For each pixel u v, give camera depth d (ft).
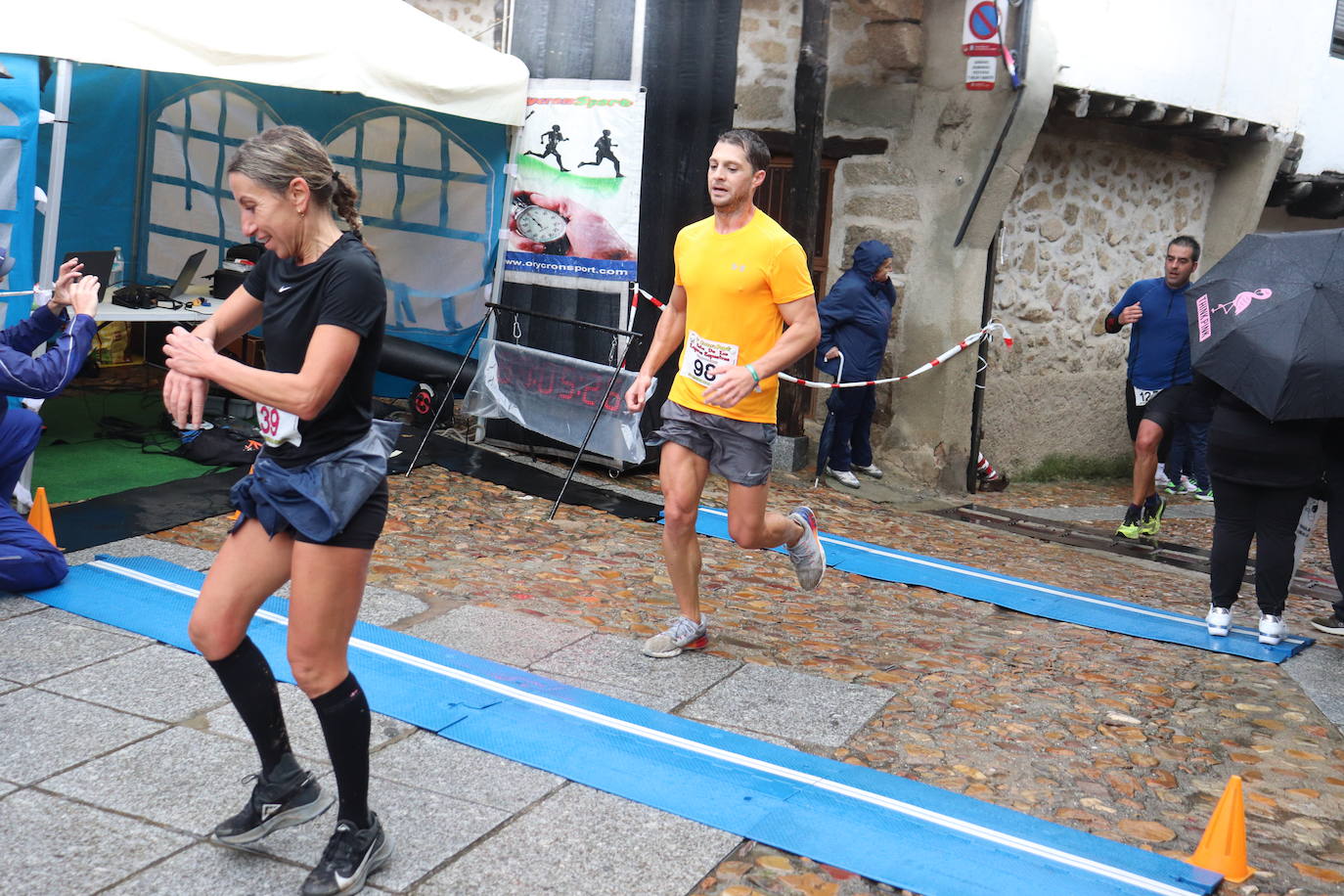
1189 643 17.67
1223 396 17.42
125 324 30.17
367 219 27.17
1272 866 10.70
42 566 14.73
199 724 11.68
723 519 22.65
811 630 16.79
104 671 12.75
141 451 22.77
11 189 16.70
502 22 28.71
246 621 8.93
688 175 25.25
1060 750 13.03
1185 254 25.11
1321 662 17.25
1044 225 32.99
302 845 9.62
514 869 9.57
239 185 8.20
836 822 10.65
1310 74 38.50
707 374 13.87
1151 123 33.04
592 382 23.48
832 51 31.24
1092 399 36.14
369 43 20.83
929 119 29.81
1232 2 33.91
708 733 12.46
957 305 30.01
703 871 9.76
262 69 19.30
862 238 31.42
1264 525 17.52
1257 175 37.60
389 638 14.37
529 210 25.40
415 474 23.18
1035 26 27.91
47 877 8.90
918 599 19.17
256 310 9.12
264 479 8.57
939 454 30.71
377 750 11.43
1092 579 22.61
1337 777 12.87
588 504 22.62
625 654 14.74
